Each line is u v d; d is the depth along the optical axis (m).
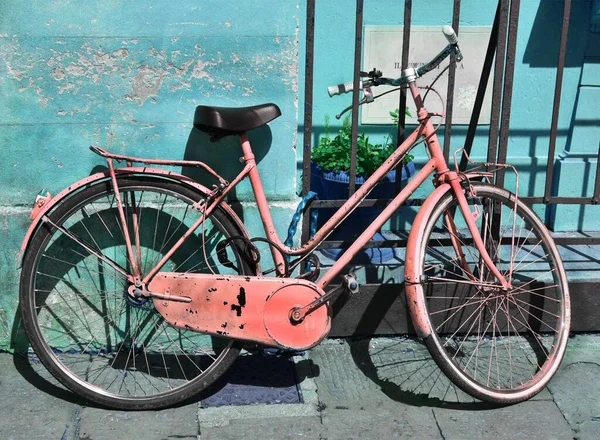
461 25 4.47
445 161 3.54
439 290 3.79
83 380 3.34
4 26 3.29
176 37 3.36
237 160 3.52
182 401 3.34
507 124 3.65
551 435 3.14
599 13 4.37
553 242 3.56
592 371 3.60
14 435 3.07
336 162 4.09
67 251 3.55
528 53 4.53
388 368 3.60
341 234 4.20
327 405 3.32
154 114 3.44
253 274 3.32
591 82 4.57
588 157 4.64
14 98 3.37
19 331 3.63
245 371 3.56
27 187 3.48
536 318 3.81
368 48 4.46
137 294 3.19
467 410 3.31
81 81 3.38
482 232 3.80
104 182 3.23
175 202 3.51
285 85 3.45
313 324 3.18
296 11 3.37
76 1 3.29
